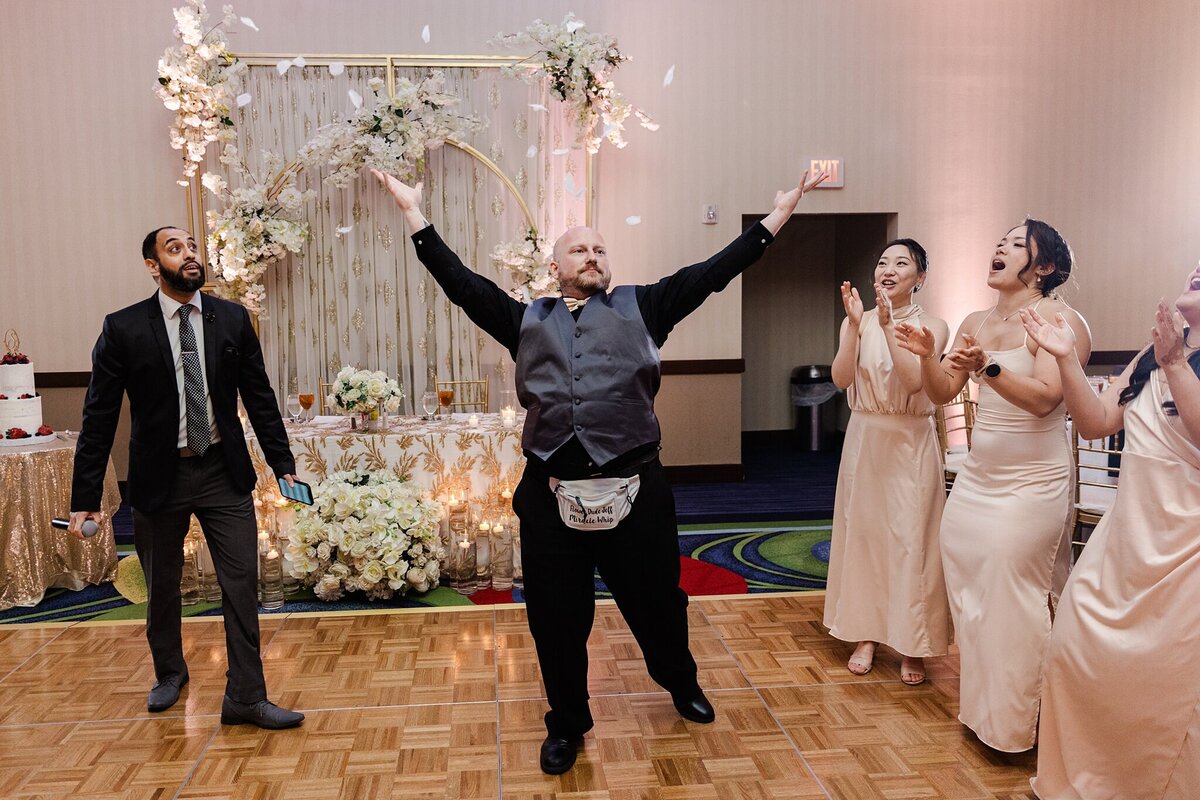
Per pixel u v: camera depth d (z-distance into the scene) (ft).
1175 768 6.75
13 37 20.27
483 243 20.90
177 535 9.66
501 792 8.18
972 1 22.53
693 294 8.53
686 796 8.10
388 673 10.84
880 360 10.28
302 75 20.35
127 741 9.17
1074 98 22.98
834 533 11.31
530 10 21.16
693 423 22.71
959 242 22.85
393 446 14.90
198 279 9.14
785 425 29.25
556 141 20.89
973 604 8.95
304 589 14.20
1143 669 6.84
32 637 12.19
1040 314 8.95
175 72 18.86
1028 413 8.74
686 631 9.29
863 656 10.88
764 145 22.21
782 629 12.29
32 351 20.80
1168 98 23.20
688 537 17.48
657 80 21.85
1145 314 23.63
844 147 22.43
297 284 20.48
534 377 8.38
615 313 8.34
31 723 9.59
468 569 14.20
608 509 8.20
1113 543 7.25
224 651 11.59
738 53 22.03
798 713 9.74
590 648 11.59
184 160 20.10
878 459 10.50
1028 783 8.29
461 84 20.68
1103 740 7.20
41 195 20.57
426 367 20.90
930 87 22.54
